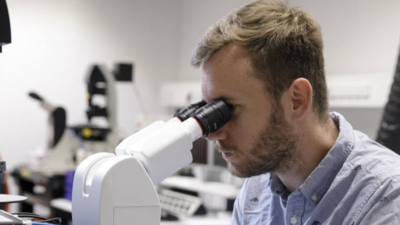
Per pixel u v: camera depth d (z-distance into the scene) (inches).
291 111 36.6
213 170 140.3
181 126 35.0
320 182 38.9
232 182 139.9
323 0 143.9
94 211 31.0
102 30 189.3
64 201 130.0
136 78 197.9
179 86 181.0
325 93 39.3
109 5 191.0
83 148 137.2
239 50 35.6
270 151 36.6
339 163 38.8
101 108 139.9
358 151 38.8
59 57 179.8
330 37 142.3
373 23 130.3
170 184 137.8
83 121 182.7
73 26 182.9
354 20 135.5
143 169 32.3
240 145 36.5
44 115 175.6
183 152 34.6
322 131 39.3
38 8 175.9
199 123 35.2
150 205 32.4
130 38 195.9
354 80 121.0
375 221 34.9
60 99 179.6
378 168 37.0
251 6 38.2
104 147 139.3
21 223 27.5
